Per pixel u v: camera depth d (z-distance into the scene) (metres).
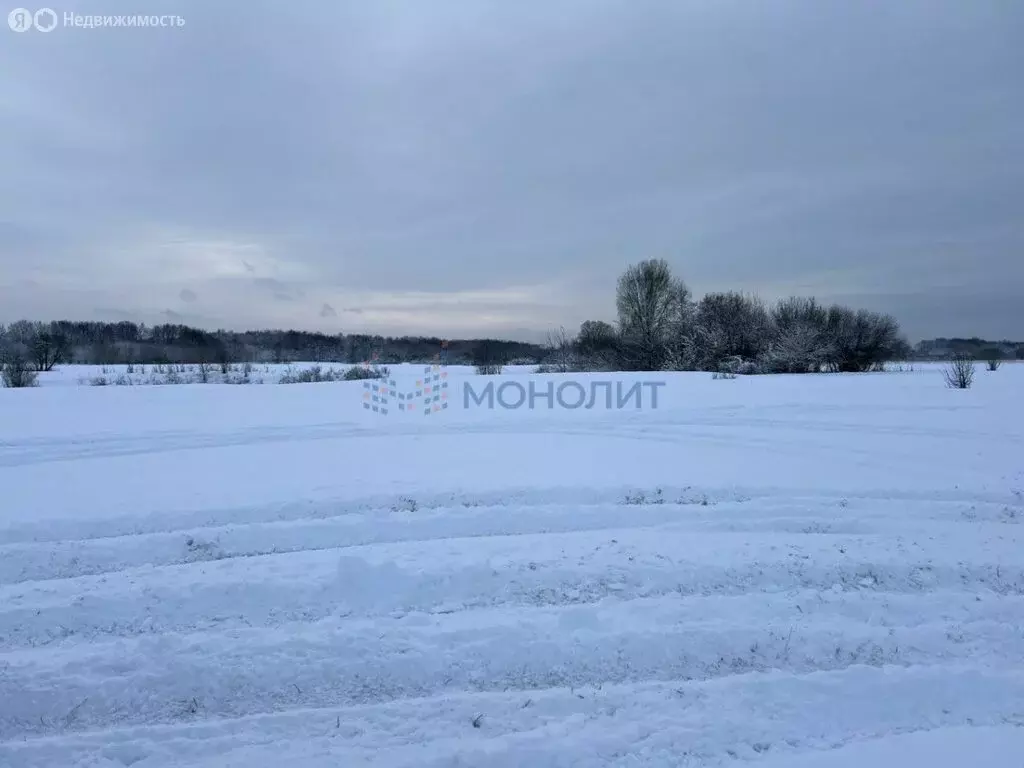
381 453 10.52
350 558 5.45
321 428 13.17
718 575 5.49
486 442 11.56
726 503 7.52
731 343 39.59
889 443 11.12
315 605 5.07
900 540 6.27
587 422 13.80
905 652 4.37
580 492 7.90
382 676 4.11
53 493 7.94
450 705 3.75
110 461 9.98
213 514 7.11
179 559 6.09
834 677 3.98
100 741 3.47
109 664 4.16
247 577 5.36
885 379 26.73
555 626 4.61
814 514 7.13
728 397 18.38
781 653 4.36
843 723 3.66
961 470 9.05
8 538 6.48
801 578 5.48
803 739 3.52
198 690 3.98
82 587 5.23
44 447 11.22
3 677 4.00
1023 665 4.20
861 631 4.57
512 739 3.43
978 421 13.35
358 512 7.27
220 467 9.45
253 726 3.59
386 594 5.20
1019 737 3.47
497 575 5.45
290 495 7.71
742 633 4.52
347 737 3.50
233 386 22.95
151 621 4.83
